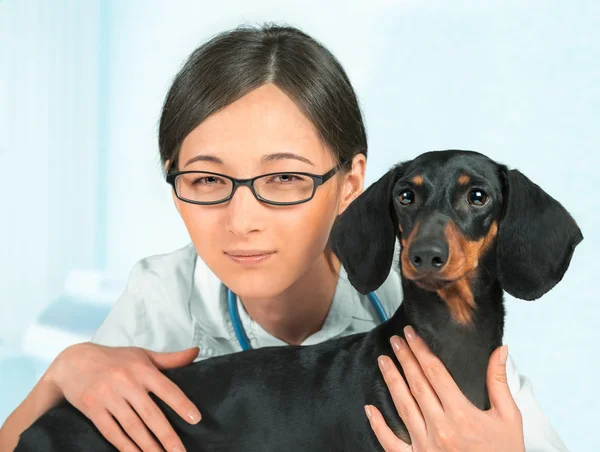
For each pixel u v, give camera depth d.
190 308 2.60
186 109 2.12
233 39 2.22
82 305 4.96
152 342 2.63
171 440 1.98
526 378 2.44
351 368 1.99
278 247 2.10
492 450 1.81
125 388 2.02
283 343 2.53
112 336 2.63
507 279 1.89
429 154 1.93
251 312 2.51
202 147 2.08
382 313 2.50
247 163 2.05
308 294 2.42
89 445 2.04
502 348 1.90
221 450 2.01
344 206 2.35
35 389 2.20
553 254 1.89
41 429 2.05
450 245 1.75
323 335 2.49
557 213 1.91
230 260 2.13
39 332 4.84
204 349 2.60
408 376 1.88
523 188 1.90
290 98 2.09
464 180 1.85
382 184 2.00
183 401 2.02
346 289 2.52
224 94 2.06
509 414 1.85
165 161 2.29
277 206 2.07
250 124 2.04
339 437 1.95
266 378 2.05
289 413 1.99
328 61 2.27
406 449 1.82
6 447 2.21
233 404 2.04
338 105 2.22
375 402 1.92
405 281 1.96
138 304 2.65
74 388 2.09
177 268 2.66
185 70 2.21
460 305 1.90
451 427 1.82
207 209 2.11
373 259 2.00
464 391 1.93
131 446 1.99
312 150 2.11
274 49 2.16
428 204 1.85
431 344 1.93
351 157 2.27
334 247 2.07
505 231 1.89
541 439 2.25
